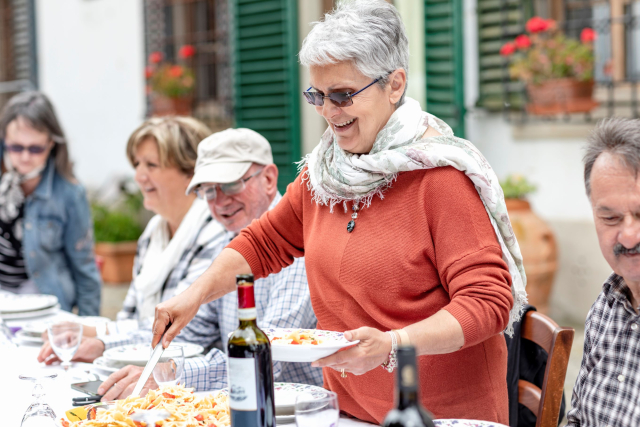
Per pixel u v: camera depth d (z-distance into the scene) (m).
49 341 2.43
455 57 5.50
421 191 1.82
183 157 2.93
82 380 2.21
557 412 1.98
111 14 8.31
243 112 6.62
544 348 2.06
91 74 8.66
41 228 3.93
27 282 4.02
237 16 6.51
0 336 2.85
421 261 1.83
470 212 1.77
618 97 5.29
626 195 1.59
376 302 1.87
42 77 9.31
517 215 5.25
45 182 3.93
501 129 5.80
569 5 5.53
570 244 5.46
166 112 7.47
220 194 2.60
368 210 1.90
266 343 1.44
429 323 1.64
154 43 7.73
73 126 8.96
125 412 1.65
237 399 1.43
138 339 2.65
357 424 1.92
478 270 1.72
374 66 1.80
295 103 6.27
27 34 9.30
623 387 1.77
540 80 5.32
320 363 1.57
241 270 2.14
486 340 1.87
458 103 5.55
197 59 7.54
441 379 1.85
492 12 5.64
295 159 6.33
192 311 1.98
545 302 5.35
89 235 4.09
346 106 1.82
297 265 2.41
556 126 5.46
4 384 2.22
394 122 1.87
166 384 1.86
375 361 1.58
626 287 1.81
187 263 2.89
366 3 1.83
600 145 1.64
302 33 6.26
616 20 5.27
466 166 1.77
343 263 1.90
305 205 2.10
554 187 5.54
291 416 1.76
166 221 3.11
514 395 2.15
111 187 8.53
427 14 5.60
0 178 3.99
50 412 1.77
